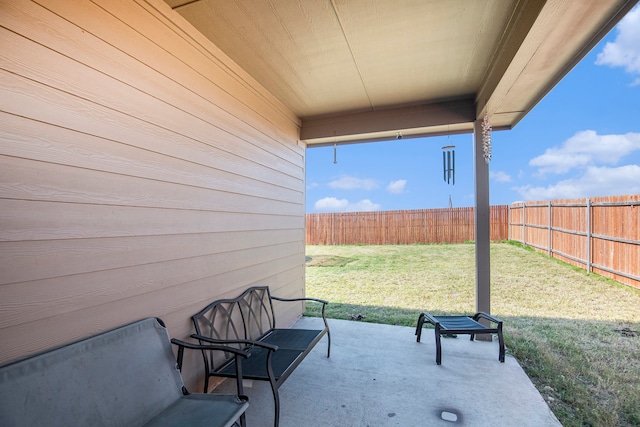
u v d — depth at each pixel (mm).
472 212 9398
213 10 2109
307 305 5070
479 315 3354
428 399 2309
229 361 2264
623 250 4992
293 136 4184
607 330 3742
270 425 2008
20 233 1245
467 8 2090
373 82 3252
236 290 2791
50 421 1165
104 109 1612
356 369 2803
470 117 3676
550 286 5484
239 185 2881
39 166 1315
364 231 10477
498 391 2412
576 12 1757
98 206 1565
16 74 1248
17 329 1226
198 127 2336
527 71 2482
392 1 2020
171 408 1555
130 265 1738
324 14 2152
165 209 1998
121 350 1515
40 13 1338
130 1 1792
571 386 2527
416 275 6910
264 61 2812
